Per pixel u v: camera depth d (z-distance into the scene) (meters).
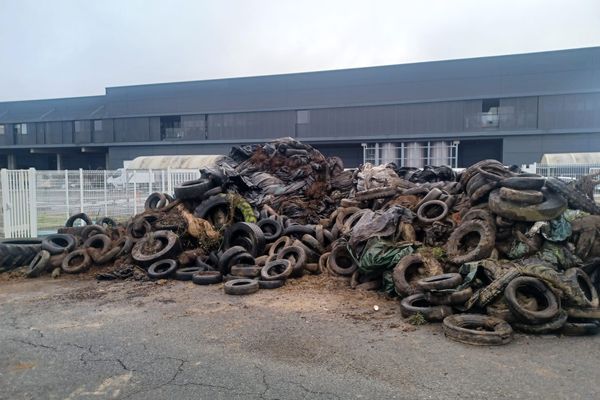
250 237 8.45
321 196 11.88
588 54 35.25
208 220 9.58
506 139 37.12
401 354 4.36
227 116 45.53
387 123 40.34
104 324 5.37
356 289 6.89
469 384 3.70
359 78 41.09
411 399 3.47
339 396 3.53
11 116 54.38
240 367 4.09
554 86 36.00
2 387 3.74
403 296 6.08
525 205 6.36
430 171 12.77
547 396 3.49
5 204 12.62
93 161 56.16
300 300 6.38
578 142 35.56
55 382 3.82
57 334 5.02
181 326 5.27
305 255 7.91
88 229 9.55
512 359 4.20
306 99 42.84
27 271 8.16
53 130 51.34
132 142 48.38
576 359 4.20
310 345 4.62
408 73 39.59
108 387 3.72
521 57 36.69
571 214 6.58
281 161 12.88
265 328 5.17
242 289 6.68
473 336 4.57
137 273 7.95
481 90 37.66
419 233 7.68
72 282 7.68
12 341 4.81
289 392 3.60
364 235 7.10
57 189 15.02
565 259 6.04
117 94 48.84
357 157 42.97
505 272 5.42
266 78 43.97
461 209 7.82
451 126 38.50
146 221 9.47
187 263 8.30
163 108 47.47
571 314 4.98
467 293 5.30
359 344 4.64
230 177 10.80
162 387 3.71
